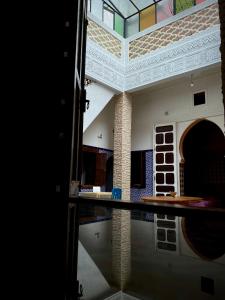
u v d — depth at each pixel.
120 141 5.42
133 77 5.52
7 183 1.04
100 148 6.21
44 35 1.22
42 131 1.14
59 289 0.39
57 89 1.20
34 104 1.15
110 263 0.56
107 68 5.27
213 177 7.24
